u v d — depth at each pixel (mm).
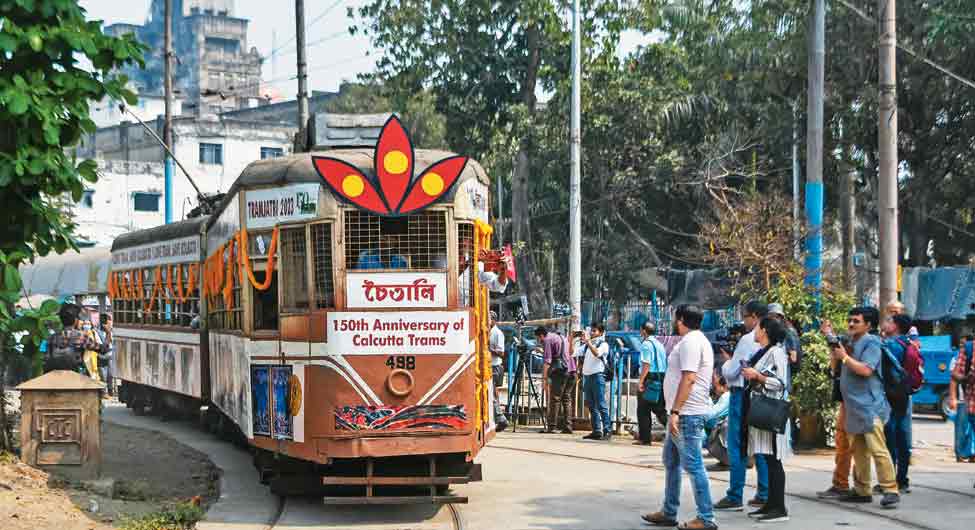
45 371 15883
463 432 10664
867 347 11172
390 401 10562
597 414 17875
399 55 40812
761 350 10617
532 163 42812
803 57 33969
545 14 38438
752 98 38250
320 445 10547
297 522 10727
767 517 10453
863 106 33656
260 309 11914
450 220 10797
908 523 10336
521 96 41969
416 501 10531
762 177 38875
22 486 10805
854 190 37531
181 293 18141
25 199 10898
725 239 23516
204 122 65375
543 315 39938
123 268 22484
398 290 10656
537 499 11961
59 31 10500
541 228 46062
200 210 19000
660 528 10328
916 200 35938
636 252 43406
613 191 41688
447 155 11211
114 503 11094
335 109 58812
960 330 26547
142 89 103125
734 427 11188
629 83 39688
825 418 15930
